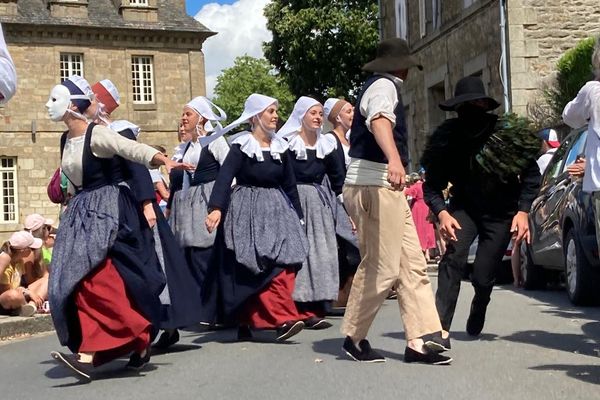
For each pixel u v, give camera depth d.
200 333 9.03
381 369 6.34
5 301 10.45
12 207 39.59
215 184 7.99
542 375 6.02
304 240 8.23
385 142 6.09
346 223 9.88
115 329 6.41
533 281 11.91
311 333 8.62
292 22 44.38
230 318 8.12
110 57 41.19
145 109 41.72
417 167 27.36
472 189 7.19
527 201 7.13
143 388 6.15
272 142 8.27
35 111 39.78
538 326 8.37
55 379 6.77
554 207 10.59
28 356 8.20
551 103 19.09
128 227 6.50
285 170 8.31
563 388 5.60
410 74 28.02
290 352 7.36
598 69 6.12
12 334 9.98
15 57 39.50
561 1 21.14
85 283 6.39
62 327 6.43
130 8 41.50
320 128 9.61
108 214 6.45
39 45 39.91
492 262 7.34
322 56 44.97
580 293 9.79
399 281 6.59
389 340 7.72
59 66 40.31
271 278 7.96
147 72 41.97
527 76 21.05
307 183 9.45
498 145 7.04
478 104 7.08
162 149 9.94
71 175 6.63
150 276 6.51
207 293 8.22
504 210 7.24
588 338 7.62
